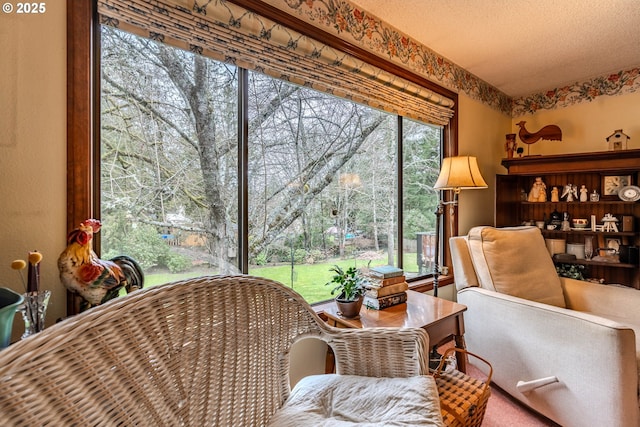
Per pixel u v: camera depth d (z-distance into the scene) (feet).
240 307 3.14
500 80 9.37
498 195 9.12
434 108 7.77
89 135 3.38
